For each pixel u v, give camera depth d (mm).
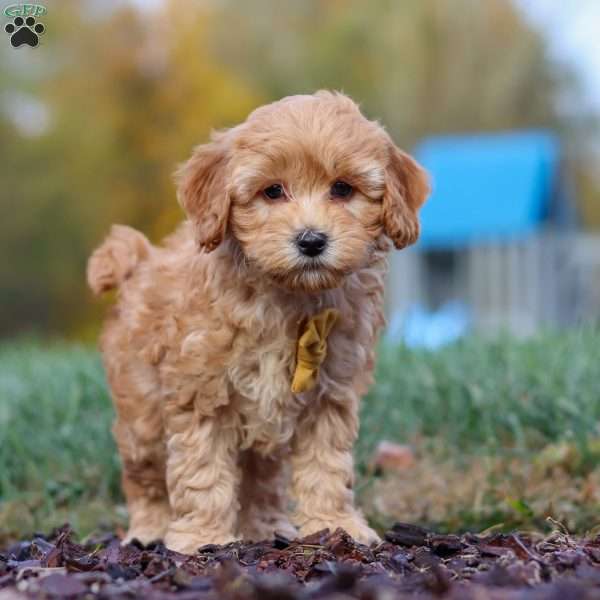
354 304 878
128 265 994
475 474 1150
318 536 813
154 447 960
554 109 6188
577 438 1145
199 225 860
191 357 861
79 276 5395
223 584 643
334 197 849
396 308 4328
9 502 1163
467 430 1240
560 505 1039
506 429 1233
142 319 930
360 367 890
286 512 991
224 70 5566
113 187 5309
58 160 5332
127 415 965
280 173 837
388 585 647
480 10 6008
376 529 1047
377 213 860
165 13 5379
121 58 5293
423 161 4422
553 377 1268
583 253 4305
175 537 873
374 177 848
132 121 5297
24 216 5281
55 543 839
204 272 864
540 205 4211
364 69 5836
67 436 1273
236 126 893
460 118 5902
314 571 704
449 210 4223
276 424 874
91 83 5383
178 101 5301
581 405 1209
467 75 5945
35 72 5465
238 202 846
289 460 930
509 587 650
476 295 4180
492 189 4195
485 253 4164
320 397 884
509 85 5988
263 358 859
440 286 4344
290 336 859
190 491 878
